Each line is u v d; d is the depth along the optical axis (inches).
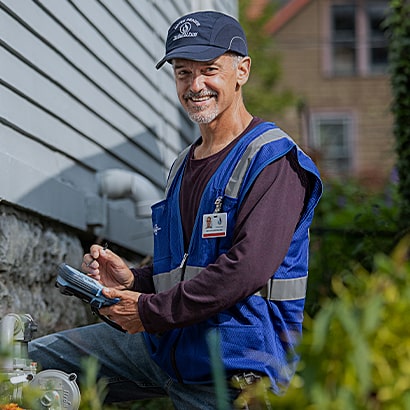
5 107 211.8
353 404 100.3
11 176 208.7
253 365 143.6
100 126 276.7
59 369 161.0
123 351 158.2
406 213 300.8
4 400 135.9
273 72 930.7
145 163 319.0
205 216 147.2
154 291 161.5
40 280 228.5
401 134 314.7
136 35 310.3
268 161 144.9
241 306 145.1
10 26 215.5
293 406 105.3
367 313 101.5
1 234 204.7
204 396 149.7
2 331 142.9
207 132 153.6
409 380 105.1
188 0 381.4
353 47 973.8
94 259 157.5
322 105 964.6
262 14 931.3
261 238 141.5
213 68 150.4
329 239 302.0
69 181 253.0
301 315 149.7
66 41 250.5
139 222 318.3
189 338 147.7
